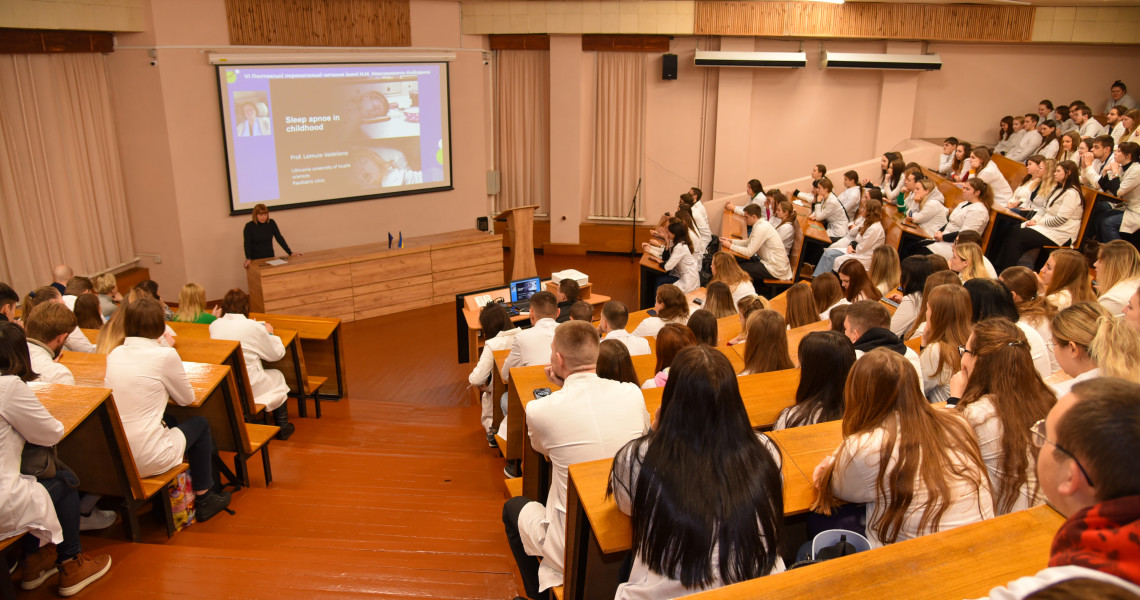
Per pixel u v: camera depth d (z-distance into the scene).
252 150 8.84
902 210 8.09
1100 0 8.64
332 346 6.12
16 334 2.62
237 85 8.57
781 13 9.84
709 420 1.60
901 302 4.51
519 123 11.20
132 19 7.93
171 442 3.31
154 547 3.07
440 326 8.77
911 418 1.82
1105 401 0.94
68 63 7.70
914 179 7.69
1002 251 6.96
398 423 5.64
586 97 10.94
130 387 3.19
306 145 9.20
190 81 8.33
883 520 1.81
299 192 9.28
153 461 3.21
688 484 1.57
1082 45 10.01
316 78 9.09
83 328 4.67
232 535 3.34
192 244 8.70
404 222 10.23
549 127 11.12
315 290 8.53
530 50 10.79
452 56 10.02
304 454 4.64
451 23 10.09
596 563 2.01
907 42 10.21
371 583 2.79
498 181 11.48
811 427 2.25
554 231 11.37
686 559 1.57
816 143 10.84
